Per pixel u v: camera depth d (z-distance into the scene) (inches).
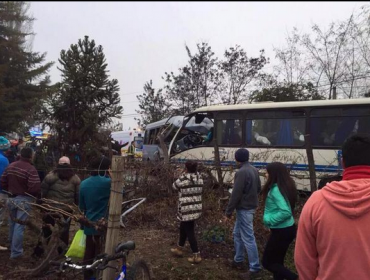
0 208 219.5
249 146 448.1
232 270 213.0
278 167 175.3
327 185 82.4
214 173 328.5
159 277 199.5
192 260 221.5
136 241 265.4
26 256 219.1
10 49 960.3
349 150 82.0
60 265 136.1
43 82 1008.9
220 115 480.7
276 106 437.1
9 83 949.8
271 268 173.0
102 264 138.4
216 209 291.4
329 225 77.2
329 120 403.2
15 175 208.8
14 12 1007.0
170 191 327.9
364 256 73.8
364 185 77.2
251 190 203.3
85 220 157.3
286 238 169.6
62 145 438.9
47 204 178.7
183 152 506.0
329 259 77.0
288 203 170.1
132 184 329.1
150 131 720.3
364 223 75.1
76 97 437.4
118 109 465.7
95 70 450.0
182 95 1001.5
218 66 983.0
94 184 173.0
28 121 909.2
